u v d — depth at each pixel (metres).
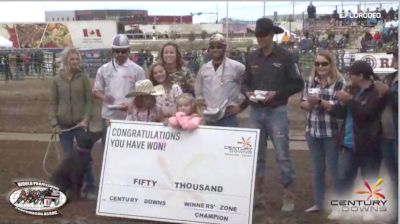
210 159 6.76
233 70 7.51
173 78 7.65
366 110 6.75
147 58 26.39
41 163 10.91
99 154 11.09
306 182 9.12
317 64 7.08
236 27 39.38
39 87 26.36
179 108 7.14
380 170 7.12
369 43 25.12
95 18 55.53
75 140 8.17
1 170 10.22
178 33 39.25
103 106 8.04
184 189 6.81
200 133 6.81
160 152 6.89
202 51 27.58
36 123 17.20
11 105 20.55
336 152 7.16
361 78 6.82
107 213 6.97
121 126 7.00
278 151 7.35
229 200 6.69
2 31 45.31
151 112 7.49
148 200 6.89
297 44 29.25
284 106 7.34
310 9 31.55
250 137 6.68
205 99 7.63
